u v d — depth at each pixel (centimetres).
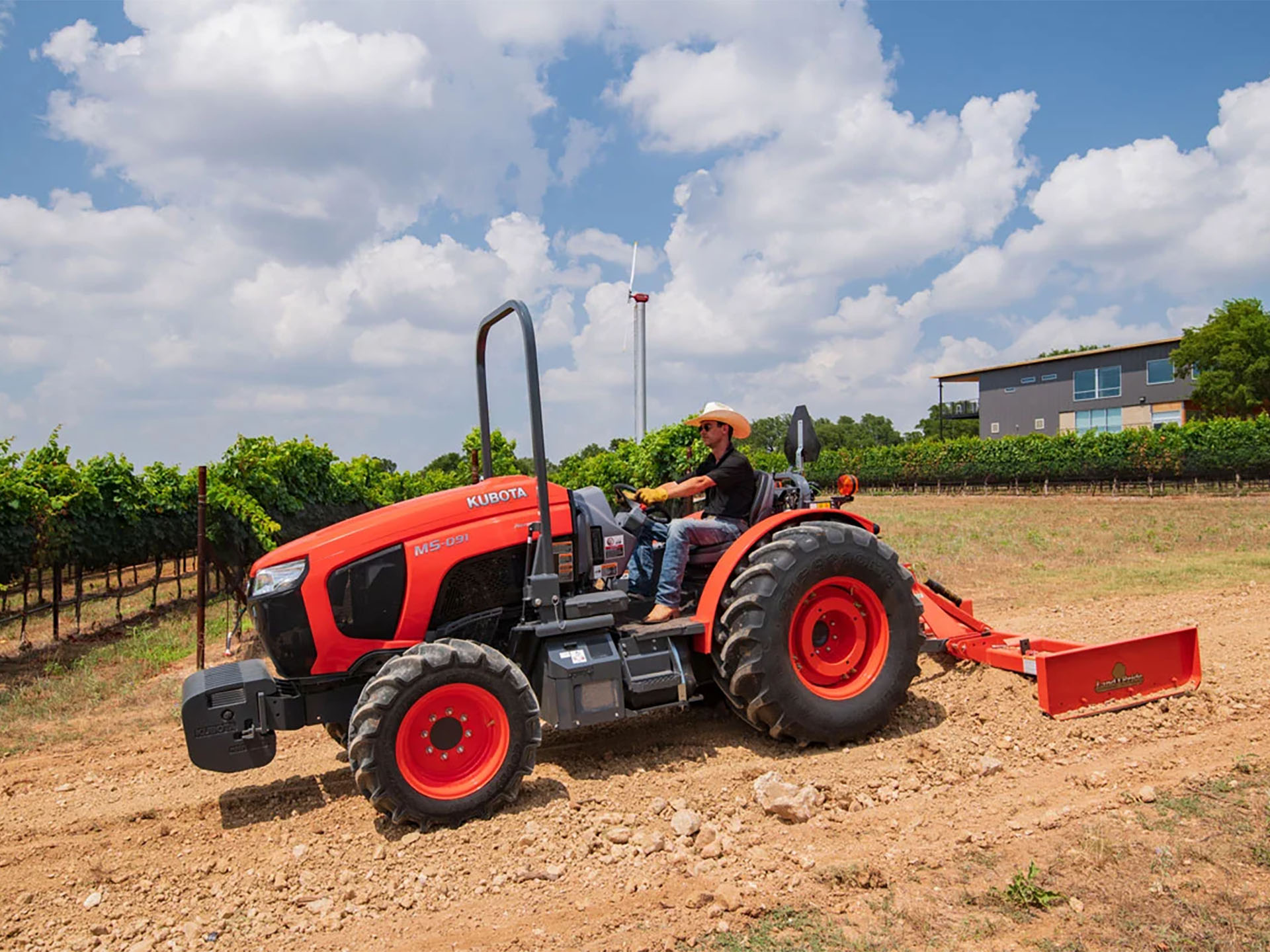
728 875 325
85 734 557
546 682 415
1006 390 4475
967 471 3769
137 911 322
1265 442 2827
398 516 423
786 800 372
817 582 452
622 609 435
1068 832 344
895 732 478
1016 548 1373
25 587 912
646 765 447
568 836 366
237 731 394
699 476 500
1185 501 2614
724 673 449
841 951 271
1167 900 289
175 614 1101
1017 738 455
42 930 311
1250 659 591
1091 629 740
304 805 421
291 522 1177
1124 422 4031
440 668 378
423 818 374
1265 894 290
